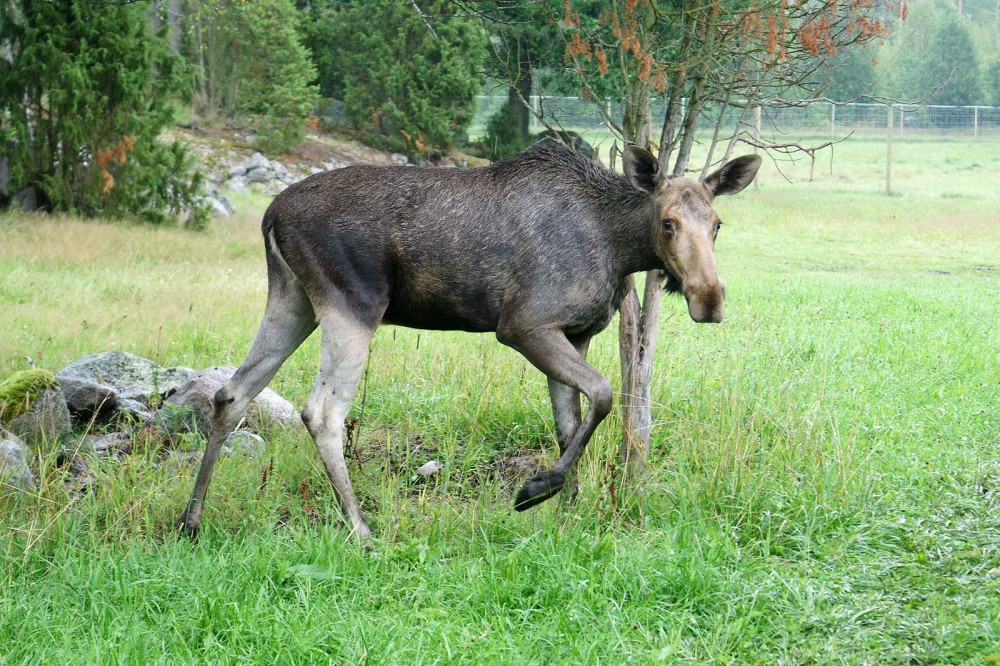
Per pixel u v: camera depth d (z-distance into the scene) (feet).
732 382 24.39
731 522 18.16
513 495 20.34
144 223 59.82
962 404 25.61
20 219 55.57
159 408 23.68
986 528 17.11
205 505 18.47
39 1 56.75
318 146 90.02
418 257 18.04
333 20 96.84
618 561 15.96
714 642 13.75
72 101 56.75
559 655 13.47
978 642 13.35
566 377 17.74
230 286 42.57
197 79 85.51
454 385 25.35
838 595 15.12
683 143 20.79
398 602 14.96
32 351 29.04
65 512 17.65
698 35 20.54
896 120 157.38
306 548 16.40
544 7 22.29
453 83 92.48
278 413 23.26
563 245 17.92
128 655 13.08
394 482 19.61
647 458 20.20
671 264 17.53
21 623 13.89
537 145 18.62
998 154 142.31
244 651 13.39
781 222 80.84
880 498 18.74
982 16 249.75
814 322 38.04
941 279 54.44
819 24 19.36
